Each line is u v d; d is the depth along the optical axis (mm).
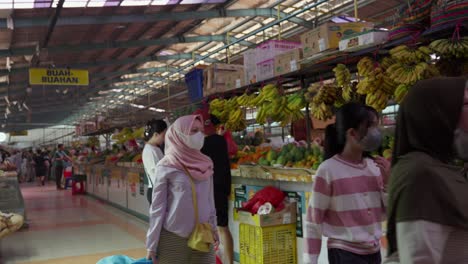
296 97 4398
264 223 3832
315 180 2256
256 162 5008
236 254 4918
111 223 8289
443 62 3012
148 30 13953
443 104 1239
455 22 2822
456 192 1211
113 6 10898
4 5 9945
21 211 6969
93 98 29688
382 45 3359
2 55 13977
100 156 13742
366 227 2195
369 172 2252
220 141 4527
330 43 3900
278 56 4680
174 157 2902
